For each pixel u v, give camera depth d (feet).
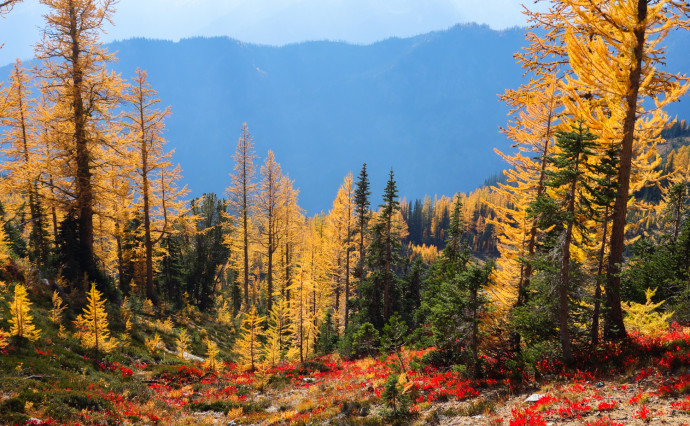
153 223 94.99
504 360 43.50
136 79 86.84
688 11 31.63
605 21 34.17
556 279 36.01
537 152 46.73
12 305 44.91
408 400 35.53
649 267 57.36
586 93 39.96
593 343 37.78
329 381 57.47
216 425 39.27
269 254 125.18
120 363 54.24
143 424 36.65
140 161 87.66
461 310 42.19
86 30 73.56
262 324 118.32
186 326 88.12
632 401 25.03
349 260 127.03
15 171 74.08
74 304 66.54
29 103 90.17
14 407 30.48
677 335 37.11
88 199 75.25
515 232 48.62
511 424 24.44
